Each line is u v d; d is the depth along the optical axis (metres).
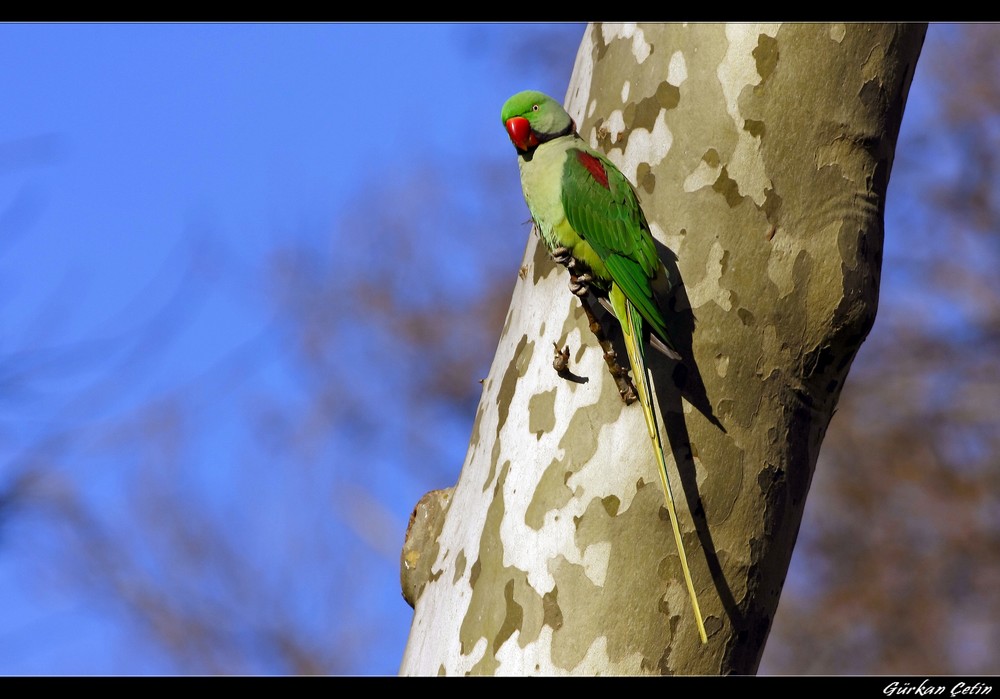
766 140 8.35
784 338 8.17
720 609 7.88
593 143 9.09
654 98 8.73
